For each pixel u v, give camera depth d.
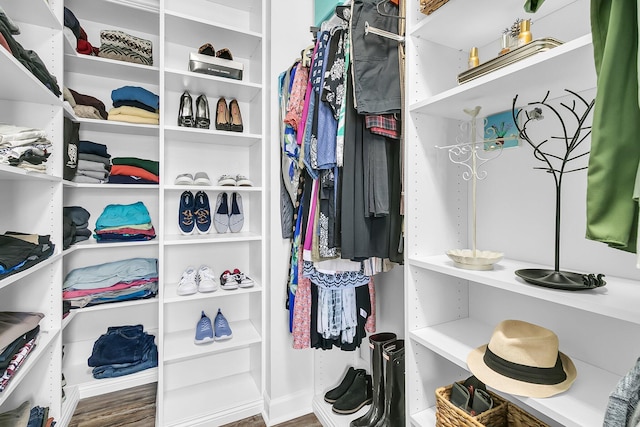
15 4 1.26
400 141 1.17
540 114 0.98
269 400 1.71
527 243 1.04
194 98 2.04
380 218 1.20
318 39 1.33
